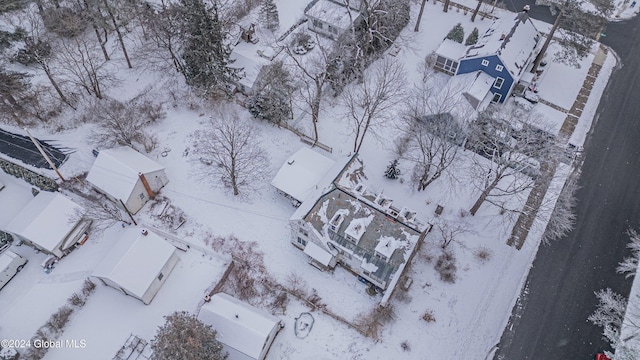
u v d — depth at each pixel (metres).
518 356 43.50
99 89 60.41
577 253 49.69
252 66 61.91
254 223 51.16
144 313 45.25
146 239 45.84
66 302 45.66
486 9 74.06
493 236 50.62
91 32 68.12
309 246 46.75
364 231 45.03
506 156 49.72
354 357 43.00
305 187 50.56
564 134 58.62
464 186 53.72
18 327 44.22
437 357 43.19
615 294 46.84
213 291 45.53
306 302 46.00
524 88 61.59
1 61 60.22
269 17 67.50
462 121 53.28
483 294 46.94
